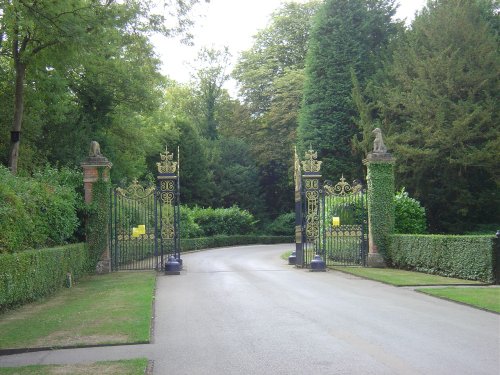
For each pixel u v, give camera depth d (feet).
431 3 112.27
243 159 190.39
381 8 140.87
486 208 103.19
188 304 38.78
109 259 64.13
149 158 159.33
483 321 31.01
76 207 61.36
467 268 50.90
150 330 29.07
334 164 137.59
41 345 25.95
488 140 94.43
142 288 46.65
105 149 101.91
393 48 125.80
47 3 57.47
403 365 21.67
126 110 106.63
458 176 100.27
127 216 75.41
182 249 117.50
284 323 30.86
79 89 97.76
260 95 190.08
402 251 63.05
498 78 98.78
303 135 143.02
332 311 34.81
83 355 24.48
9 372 21.25
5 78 77.92
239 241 155.63
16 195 41.93
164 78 101.60
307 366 21.67
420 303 38.04
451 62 98.73
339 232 70.64
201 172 167.53
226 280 54.03
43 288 42.55
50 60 67.46
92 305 37.91
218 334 28.27
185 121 166.30
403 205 73.00
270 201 198.90
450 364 21.76
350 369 21.15
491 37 100.89
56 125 94.89
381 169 67.92
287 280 53.52
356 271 60.49
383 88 115.75
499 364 21.72
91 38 62.75
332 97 138.10
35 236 45.29
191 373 21.12
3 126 80.12
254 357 23.30
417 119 103.30
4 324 31.19
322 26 141.18
